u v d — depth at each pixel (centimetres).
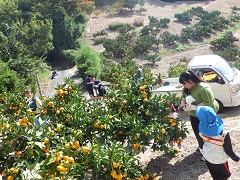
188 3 5241
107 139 504
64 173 362
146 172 468
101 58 2930
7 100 636
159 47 3519
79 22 3784
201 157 569
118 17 4578
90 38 3884
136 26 4162
